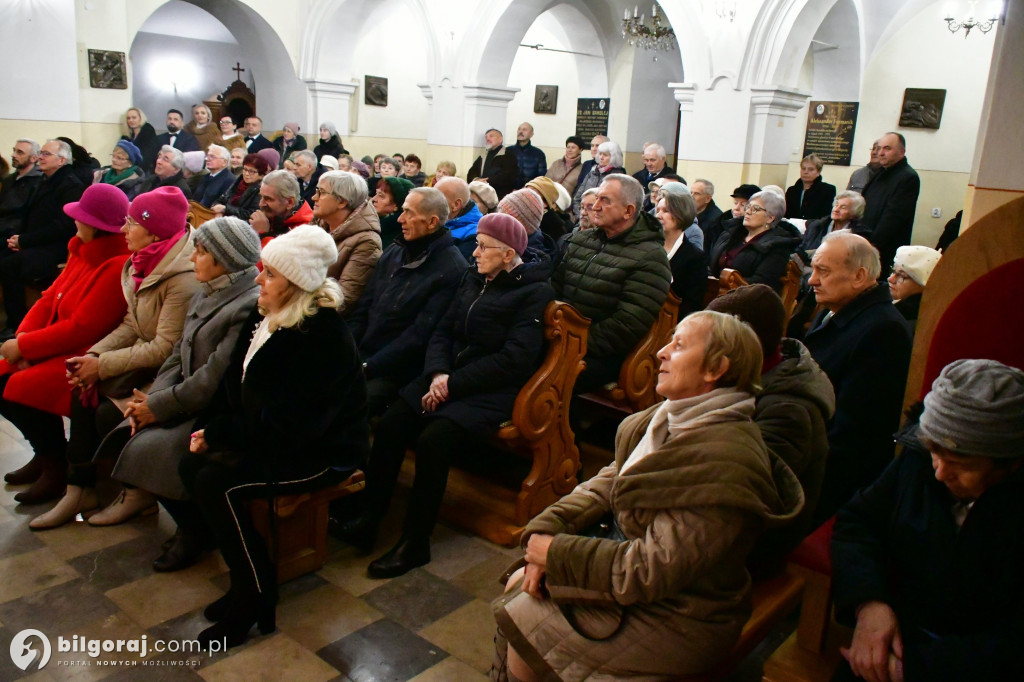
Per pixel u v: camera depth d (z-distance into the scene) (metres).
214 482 2.21
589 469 3.53
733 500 1.49
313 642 2.27
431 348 3.05
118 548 2.75
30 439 3.02
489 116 10.09
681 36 7.67
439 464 2.68
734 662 1.79
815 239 5.70
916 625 1.57
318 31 10.95
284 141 9.80
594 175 6.87
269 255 2.20
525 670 1.81
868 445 2.43
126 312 3.11
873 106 9.11
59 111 8.66
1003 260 1.79
